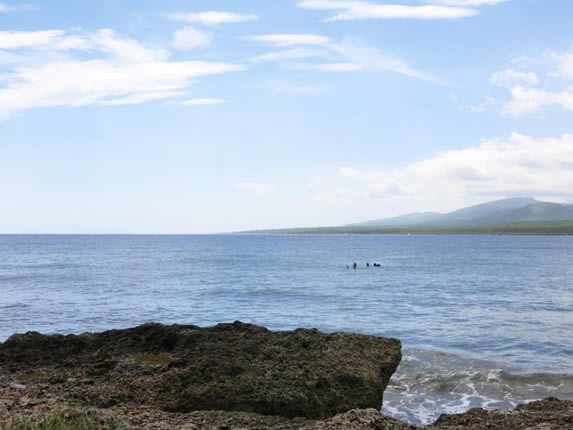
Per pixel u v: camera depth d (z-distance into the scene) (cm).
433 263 9412
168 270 7281
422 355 2188
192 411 1059
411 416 1500
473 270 7719
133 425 853
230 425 921
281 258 10681
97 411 894
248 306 3797
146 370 1244
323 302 4047
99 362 1330
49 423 752
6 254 11906
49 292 4550
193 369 1194
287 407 1093
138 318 3212
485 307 3841
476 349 2402
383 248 16738
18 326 2875
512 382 1820
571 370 2005
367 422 897
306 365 1261
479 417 1077
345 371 1259
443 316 3397
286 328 2916
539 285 5528
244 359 1280
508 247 17762
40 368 1336
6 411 855
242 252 13488
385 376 1366
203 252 13375
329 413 1166
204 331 1493
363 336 1487
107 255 11625
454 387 1767
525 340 2611
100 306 3709
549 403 1212
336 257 11238
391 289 5034
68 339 1509
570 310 3703
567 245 19725
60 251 13625
